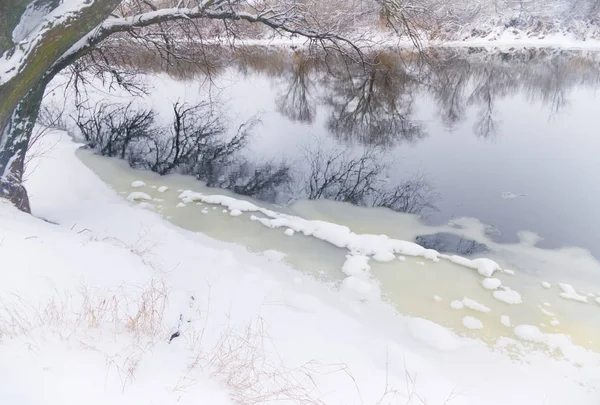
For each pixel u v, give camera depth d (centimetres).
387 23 1291
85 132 1149
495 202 767
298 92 1680
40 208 638
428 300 482
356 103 1513
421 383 348
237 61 2209
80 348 253
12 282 299
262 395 277
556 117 1311
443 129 1212
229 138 1142
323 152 1038
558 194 795
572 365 391
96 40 598
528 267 562
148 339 298
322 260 559
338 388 323
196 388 260
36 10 395
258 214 689
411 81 1825
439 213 726
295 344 372
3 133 471
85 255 378
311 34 991
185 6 869
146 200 737
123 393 231
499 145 1073
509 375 379
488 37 3300
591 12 3059
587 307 473
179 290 400
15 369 219
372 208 746
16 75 388
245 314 409
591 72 1983
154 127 1229
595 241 629
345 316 436
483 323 446
